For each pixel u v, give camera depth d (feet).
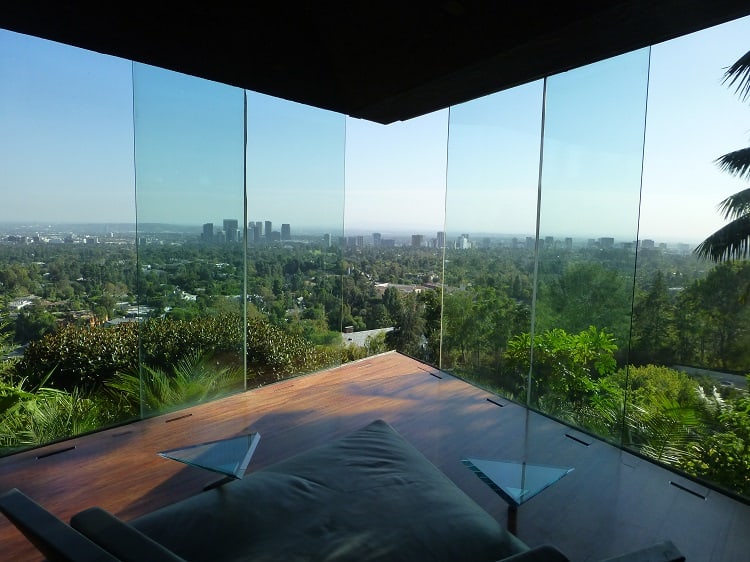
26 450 9.51
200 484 8.23
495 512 7.65
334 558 4.56
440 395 13.30
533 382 12.35
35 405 10.91
